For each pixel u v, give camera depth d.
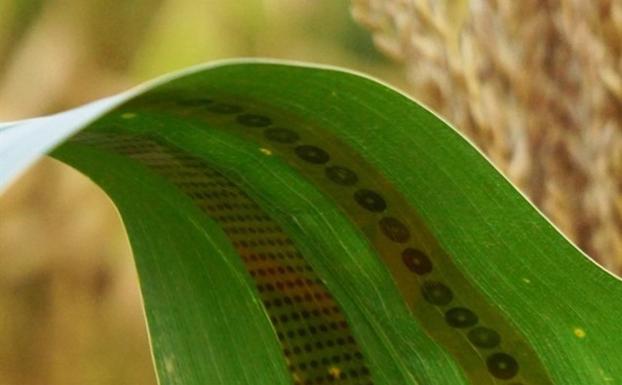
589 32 0.79
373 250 0.42
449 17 0.90
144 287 0.43
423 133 0.38
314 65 0.36
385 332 0.42
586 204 0.81
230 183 0.41
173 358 0.43
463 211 0.40
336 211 0.41
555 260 0.40
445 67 0.87
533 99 0.83
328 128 0.39
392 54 0.90
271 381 0.43
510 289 0.41
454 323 0.42
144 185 0.42
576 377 0.42
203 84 0.37
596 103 0.79
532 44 0.83
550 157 0.83
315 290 0.43
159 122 0.39
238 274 0.43
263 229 0.42
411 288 0.42
